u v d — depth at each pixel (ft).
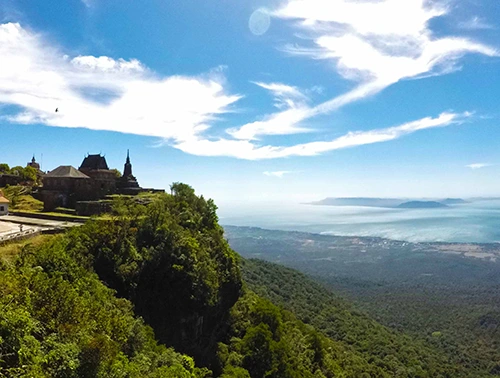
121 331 107.96
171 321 184.96
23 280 89.51
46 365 71.87
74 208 277.64
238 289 261.03
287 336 310.86
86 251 157.99
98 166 342.85
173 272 187.73
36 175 407.64
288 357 247.91
